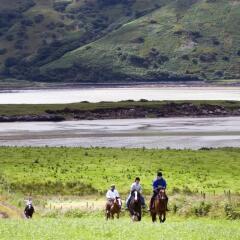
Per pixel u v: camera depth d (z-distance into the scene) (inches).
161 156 3024.1
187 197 1836.9
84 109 6727.4
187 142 4109.3
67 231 1027.3
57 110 6658.5
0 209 1676.9
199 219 1617.9
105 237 971.9
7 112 6510.8
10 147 3430.1
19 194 2097.7
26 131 5088.6
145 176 2490.2
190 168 2684.5
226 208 1674.5
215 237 1008.9
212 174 2549.2
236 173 2583.7
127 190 2209.6
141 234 1011.3
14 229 1041.5
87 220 1298.0
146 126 5487.2
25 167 2687.0
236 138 4347.9
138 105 6943.9
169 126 5462.6
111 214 1518.2
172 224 1218.0
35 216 1667.1
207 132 4813.0
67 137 4532.5
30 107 6835.6
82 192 2201.0
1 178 2407.7
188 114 6835.6
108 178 2438.5
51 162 2829.7
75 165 2741.1
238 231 1110.4
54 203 1942.7
